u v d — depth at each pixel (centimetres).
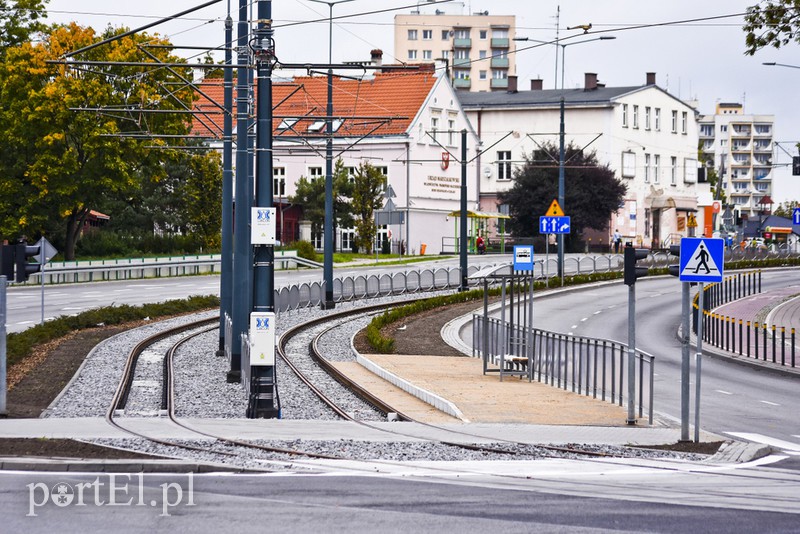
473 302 13125
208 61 15700
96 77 15725
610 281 15888
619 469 3844
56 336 9019
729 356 8669
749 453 4300
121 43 15725
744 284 15450
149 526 2689
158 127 16025
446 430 4784
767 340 9825
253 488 3253
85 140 15725
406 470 3688
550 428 4947
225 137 8312
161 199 19888
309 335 9938
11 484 3297
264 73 5541
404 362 8050
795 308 12175
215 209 19600
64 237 18100
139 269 16900
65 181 15975
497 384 6831
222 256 8338
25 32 18150
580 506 3039
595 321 11381
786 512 3023
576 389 6531
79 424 4659
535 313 12075
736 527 2784
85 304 12388
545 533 2658
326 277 12406
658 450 4362
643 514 2939
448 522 2772
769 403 6303
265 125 5525
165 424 4759
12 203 16438
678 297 14025
